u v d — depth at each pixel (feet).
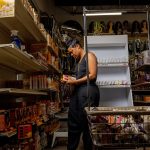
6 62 10.21
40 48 13.74
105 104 15.28
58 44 19.72
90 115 3.91
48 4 24.91
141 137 3.85
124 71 15.33
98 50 15.30
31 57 8.81
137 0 26.16
